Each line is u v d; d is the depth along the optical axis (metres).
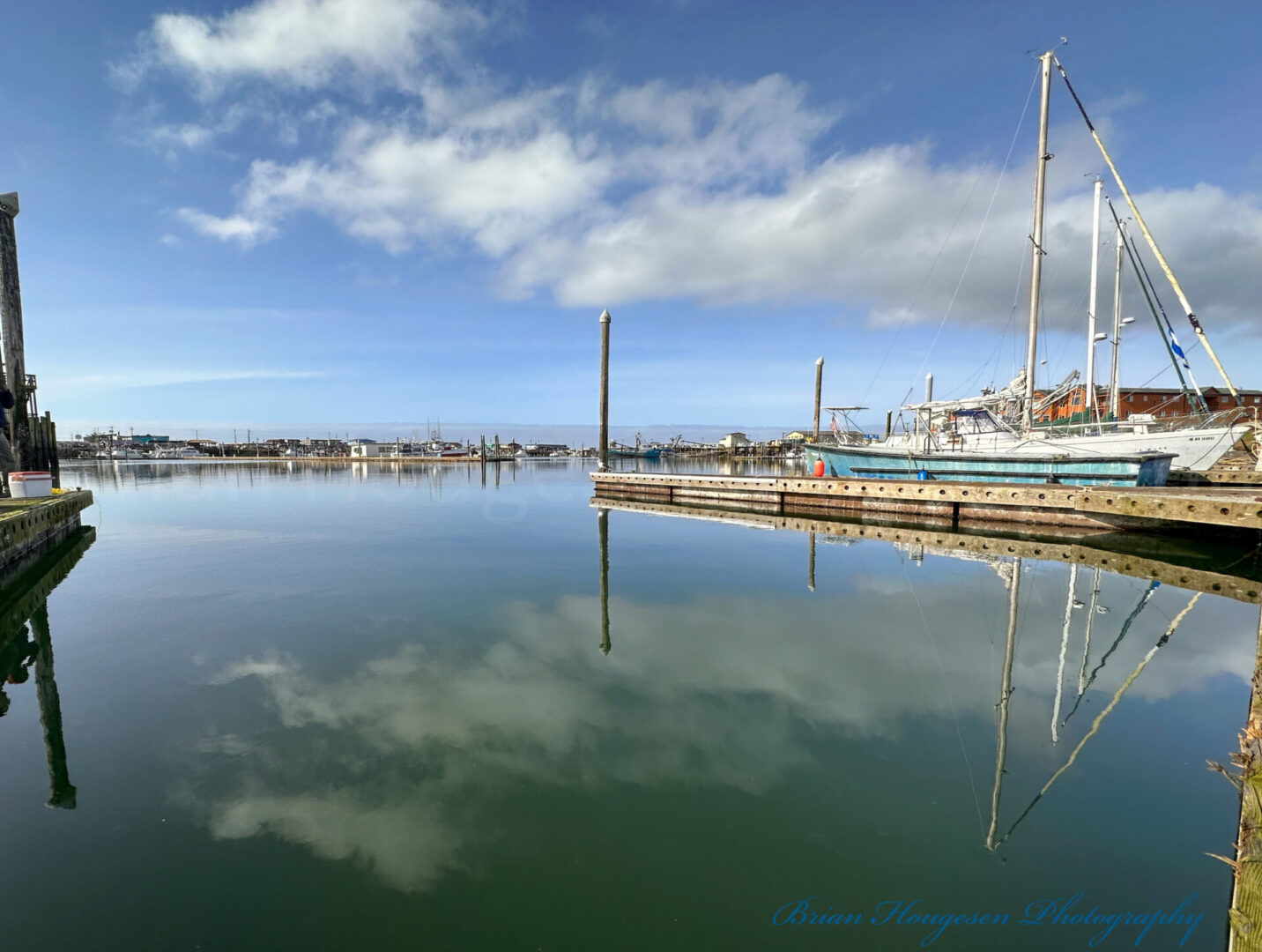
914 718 5.31
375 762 4.45
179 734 4.92
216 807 3.85
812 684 6.09
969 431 22.11
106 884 3.13
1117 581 11.10
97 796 3.97
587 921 2.95
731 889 3.18
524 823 3.72
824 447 24.00
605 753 4.62
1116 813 3.86
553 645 7.27
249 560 12.80
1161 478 18.36
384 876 3.23
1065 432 21.17
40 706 5.46
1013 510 17.11
